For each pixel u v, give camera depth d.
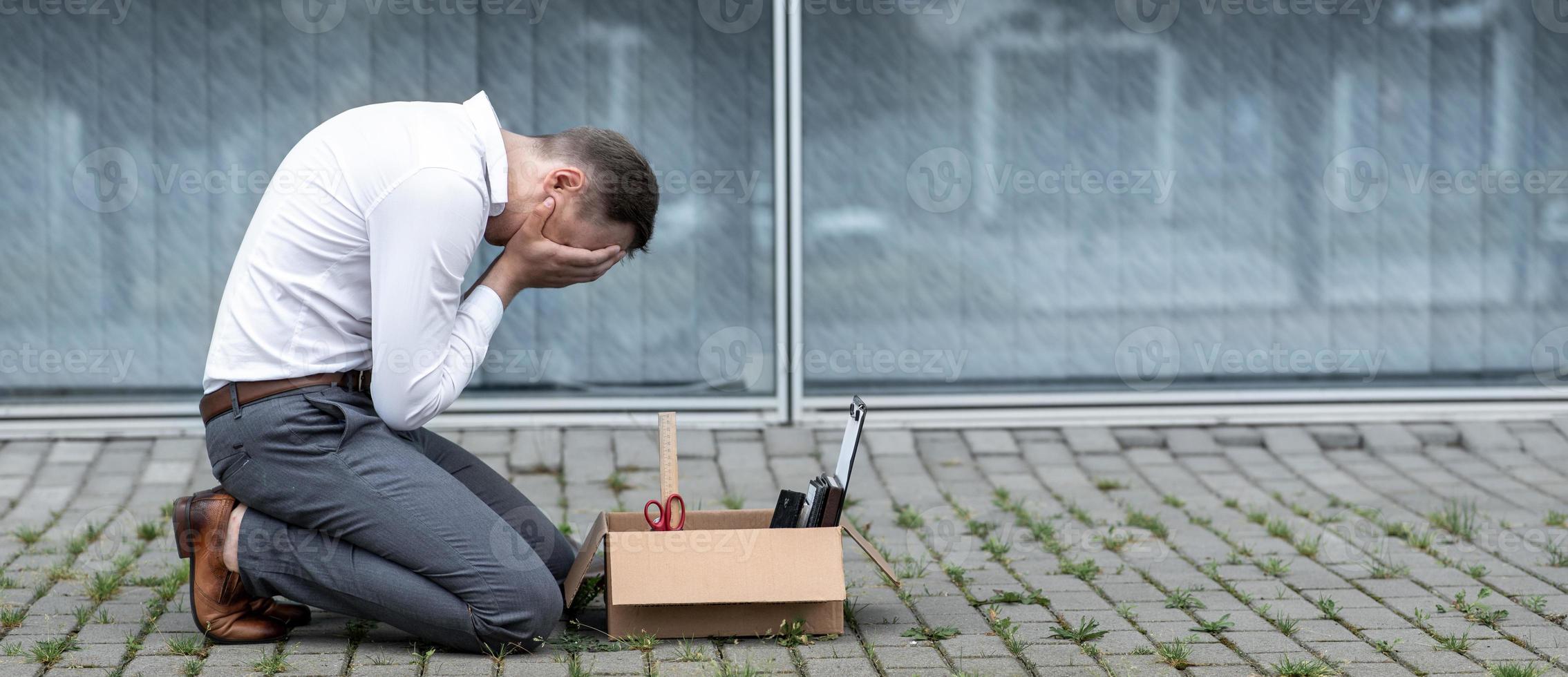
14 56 5.66
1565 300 6.30
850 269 6.12
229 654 2.95
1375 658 2.99
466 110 2.96
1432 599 3.54
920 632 3.15
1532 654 3.03
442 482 2.93
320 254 2.84
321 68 5.78
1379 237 6.25
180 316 5.85
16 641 3.04
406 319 2.80
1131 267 6.21
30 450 5.40
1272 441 5.85
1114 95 6.13
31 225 5.74
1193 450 5.76
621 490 5.14
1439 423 6.03
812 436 5.84
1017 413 6.12
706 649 3.01
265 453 2.88
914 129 6.08
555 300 6.03
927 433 5.86
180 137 5.76
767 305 6.08
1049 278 6.19
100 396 5.82
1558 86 6.19
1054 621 3.31
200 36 5.72
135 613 3.33
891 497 5.03
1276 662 2.95
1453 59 6.17
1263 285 6.25
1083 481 5.31
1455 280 6.28
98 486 5.06
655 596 2.98
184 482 5.14
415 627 2.95
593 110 5.91
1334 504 4.93
